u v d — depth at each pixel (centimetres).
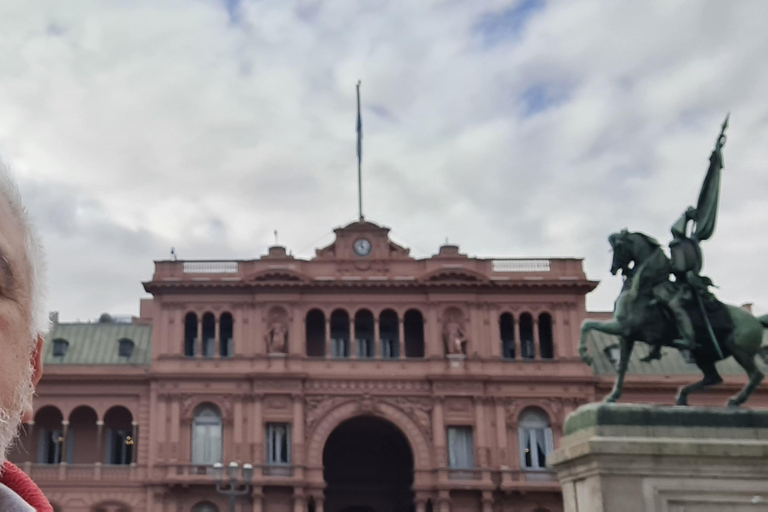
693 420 1750
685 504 1659
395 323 7888
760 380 1861
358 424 7881
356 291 7712
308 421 7394
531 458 7450
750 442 1681
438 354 7581
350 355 7631
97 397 7581
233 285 7631
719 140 1967
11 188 336
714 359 1947
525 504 7300
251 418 7344
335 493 8238
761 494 1661
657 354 1983
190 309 7625
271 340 7556
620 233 1973
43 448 7631
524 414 7538
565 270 7838
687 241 1944
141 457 7369
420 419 7444
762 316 1917
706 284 1916
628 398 7781
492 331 7669
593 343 8138
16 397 312
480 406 7450
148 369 7638
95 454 7638
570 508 1795
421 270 7788
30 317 326
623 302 1944
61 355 7994
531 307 7750
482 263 7819
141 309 9344
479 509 7250
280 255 7750
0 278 313
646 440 1680
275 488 7219
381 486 8262
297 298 7644
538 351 7619
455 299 7700
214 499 7206
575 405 7538
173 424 7338
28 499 343
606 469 1664
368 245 7856
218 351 7519
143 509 7256
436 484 7225
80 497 7300
